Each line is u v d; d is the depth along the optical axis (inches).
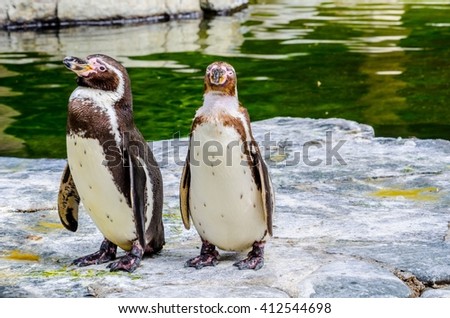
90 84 244.2
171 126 523.2
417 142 438.0
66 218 272.8
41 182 369.4
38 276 254.5
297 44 793.6
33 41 817.5
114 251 269.4
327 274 247.0
